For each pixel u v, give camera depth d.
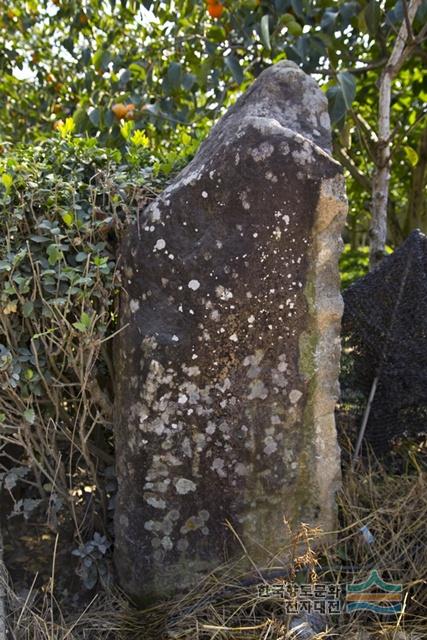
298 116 2.25
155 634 2.14
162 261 2.12
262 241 2.09
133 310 2.16
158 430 2.15
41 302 2.21
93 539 2.39
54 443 2.32
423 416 2.76
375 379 2.77
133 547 2.23
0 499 2.39
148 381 2.13
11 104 4.90
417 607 2.20
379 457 2.79
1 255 2.19
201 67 3.60
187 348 2.12
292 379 2.16
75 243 2.20
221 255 2.10
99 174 2.30
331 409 2.21
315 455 2.21
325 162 2.09
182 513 2.20
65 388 2.37
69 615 2.29
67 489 2.37
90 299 2.24
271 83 2.28
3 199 2.15
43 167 2.32
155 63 3.90
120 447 2.24
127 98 3.67
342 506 2.34
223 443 2.17
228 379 2.14
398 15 3.41
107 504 2.41
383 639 2.09
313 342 2.16
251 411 2.16
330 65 3.59
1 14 4.67
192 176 2.12
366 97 4.49
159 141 4.05
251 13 3.57
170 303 2.13
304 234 2.10
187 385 2.13
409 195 4.69
